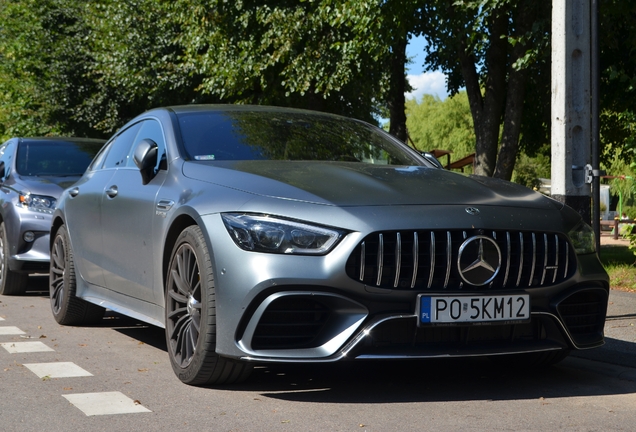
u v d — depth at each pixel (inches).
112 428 139.3
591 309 174.1
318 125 222.2
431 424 142.5
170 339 179.6
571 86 251.8
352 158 206.5
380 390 170.1
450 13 554.6
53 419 145.5
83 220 246.2
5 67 1170.0
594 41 283.4
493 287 158.4
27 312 297.3
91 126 1061.8
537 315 162.1
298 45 682.8
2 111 1167.6
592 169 269.3
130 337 241.3
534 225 162.6
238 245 156.3
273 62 675.4
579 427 141.7
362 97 805.2
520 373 191.0
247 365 165.6
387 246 153.5
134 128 237.9
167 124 210.2
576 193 253.0
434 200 161.8
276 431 137.4
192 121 210.7
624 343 207.9
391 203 158.4
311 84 705.0
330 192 161.3
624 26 554.9
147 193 198.2
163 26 874.1
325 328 153.6
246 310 153.4
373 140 223.9
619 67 591.2
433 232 155.2
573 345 167.6
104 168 247.3
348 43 617.3
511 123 596.7
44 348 220.2
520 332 164.4
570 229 168.6
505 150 599.5
